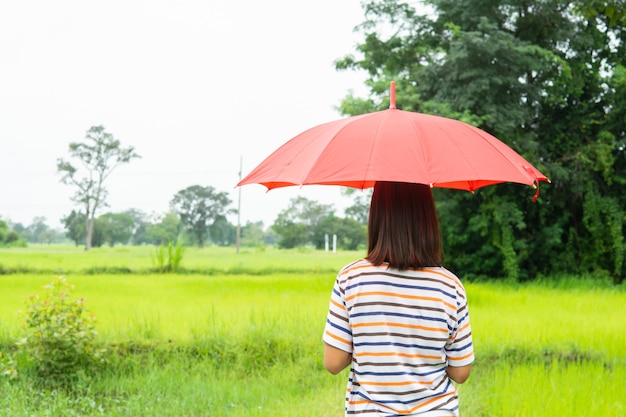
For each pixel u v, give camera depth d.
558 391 6.38
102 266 28.64
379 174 2.27
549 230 19.97
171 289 17.73
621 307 13.20
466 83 18.86
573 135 20.80
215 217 105.56
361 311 2.35
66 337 7.67
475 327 9.91
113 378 7.57
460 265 20.52
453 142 2.48
